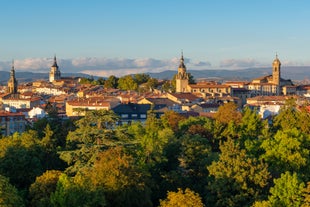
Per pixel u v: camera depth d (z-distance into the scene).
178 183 136.62
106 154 114.44
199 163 146.50
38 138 164.75
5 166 133.25
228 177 120.19
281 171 137.25
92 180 110.62
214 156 143.88
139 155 139.62
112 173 111.75
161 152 147.00
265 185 119.25
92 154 116.56
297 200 111.00
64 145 178.62
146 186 117.56
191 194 107.94
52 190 115.44
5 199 98.06
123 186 111.38
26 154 137.62
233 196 117.50
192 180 144.50
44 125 195.25
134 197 113.50
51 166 150.00
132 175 114.31
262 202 107.94
